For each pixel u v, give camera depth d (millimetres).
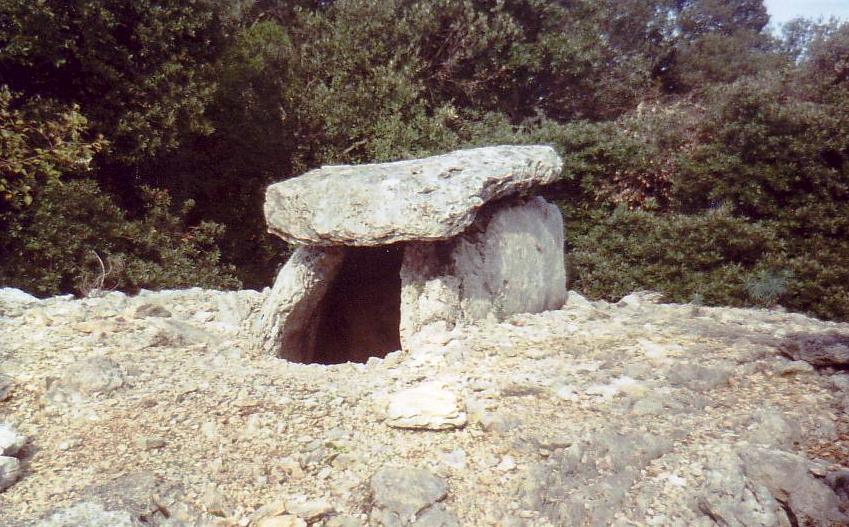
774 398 4684
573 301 7438
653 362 5223
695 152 12289
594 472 3994
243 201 13172
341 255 6414
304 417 4594
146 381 5105
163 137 10938
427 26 14195
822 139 11047
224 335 6285
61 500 3836
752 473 3873
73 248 9539
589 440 4160
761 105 11711
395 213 5570
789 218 11219
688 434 4270
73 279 9578
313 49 14328
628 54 21016
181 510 3770
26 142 9477
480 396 4746
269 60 13766
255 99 13156
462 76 15148
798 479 3781
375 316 8328
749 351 5387
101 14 9805
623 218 12008
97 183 10258
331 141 13344
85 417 4621
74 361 5387
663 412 4527
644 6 22578
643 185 12766
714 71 23234
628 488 3871
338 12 14969
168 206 11391
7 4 8938
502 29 14727
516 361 5285
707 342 5688
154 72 10594
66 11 9750
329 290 7559
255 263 13109
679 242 11352
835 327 6344
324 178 5996
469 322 6020
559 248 7117
